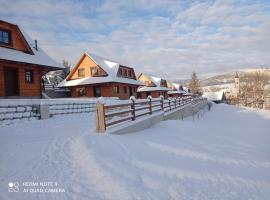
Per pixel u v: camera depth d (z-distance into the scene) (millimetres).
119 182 5293
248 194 5668
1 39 18109
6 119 12195
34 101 14117
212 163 7855
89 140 8203
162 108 18859
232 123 26422
